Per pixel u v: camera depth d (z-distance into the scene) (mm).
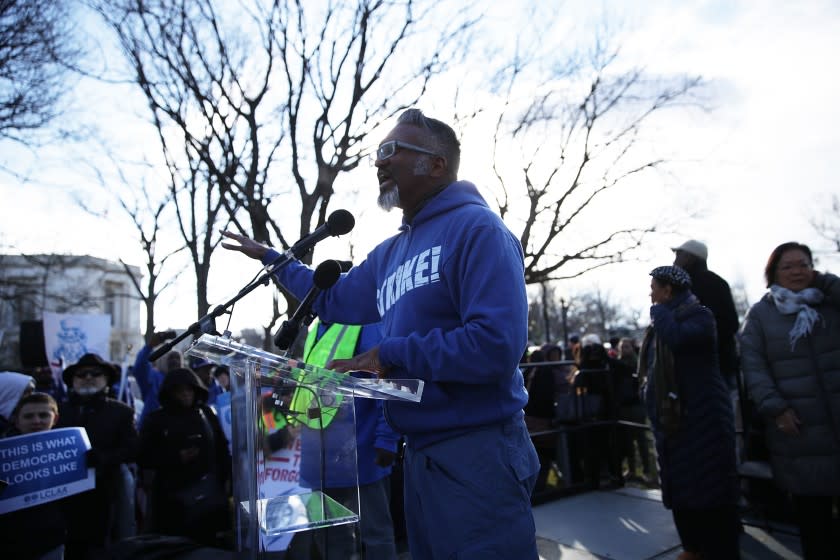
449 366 1635
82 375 4215
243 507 1701
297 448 1740
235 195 6844
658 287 3400
